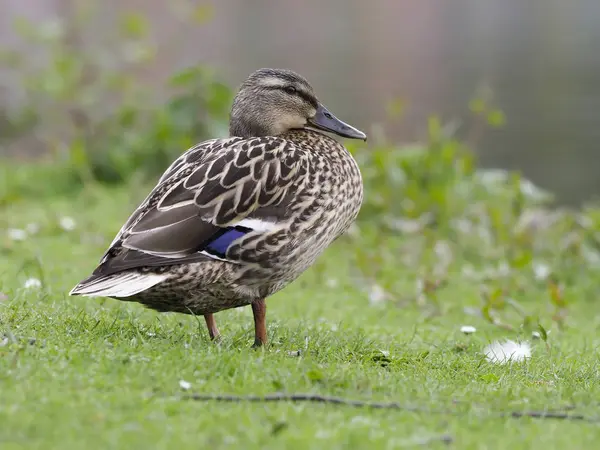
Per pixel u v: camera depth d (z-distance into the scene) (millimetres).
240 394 6539
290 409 6262
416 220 16016
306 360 7594
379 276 13656
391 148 17797
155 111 19266
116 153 18703
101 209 16625
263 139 8758
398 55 32031
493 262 14992
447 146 17188
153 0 37375
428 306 12094
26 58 21094
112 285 7684
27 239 14250
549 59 31750
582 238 15570
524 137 23188
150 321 9391
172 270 7898
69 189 18062
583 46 33969
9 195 16750
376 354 8414
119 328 8375
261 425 5957
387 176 16672
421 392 7008
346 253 15078
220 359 7219
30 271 12016
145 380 6598
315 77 28031
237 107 10047
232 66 28781
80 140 18312
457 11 41219
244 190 8211
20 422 5684
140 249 7828
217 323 9625
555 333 11219
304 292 12609
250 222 8156
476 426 6258
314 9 41031
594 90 27406
